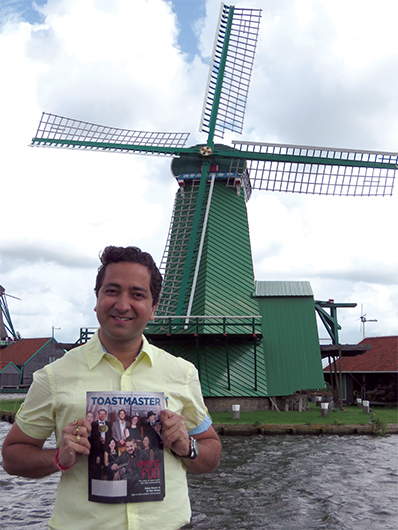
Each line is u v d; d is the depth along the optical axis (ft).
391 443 66.90
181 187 119.55
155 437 9.48
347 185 117.08
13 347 227.81
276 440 70.33
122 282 10.05
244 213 118.11
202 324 96.07
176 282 109.91
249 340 107.86
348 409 111.65
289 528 31.37
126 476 9.14
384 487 41.57
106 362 10.03
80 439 8.95
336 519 33.04
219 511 34.86
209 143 116.88
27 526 31.35
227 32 124.67
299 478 44.91
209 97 120.06
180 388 10.50
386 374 139.03
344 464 51.42
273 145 115.14
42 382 9.90
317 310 126.41
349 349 109.60
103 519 9.04
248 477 45.21
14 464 9.77
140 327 10.07
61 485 9.64
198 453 10.21
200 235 112.78
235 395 100.27
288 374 106.52
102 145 118.62
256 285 115.44
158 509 9.34
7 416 94.02
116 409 9.38
